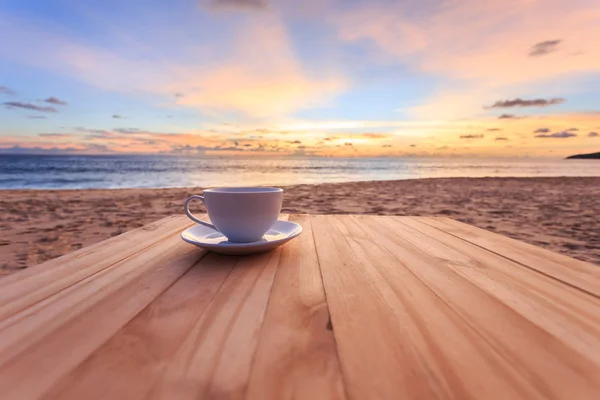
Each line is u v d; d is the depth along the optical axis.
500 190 11.30
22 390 0.35
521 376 0.37
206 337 0.45
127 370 0.38
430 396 0.34
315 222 1.31
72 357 0.41
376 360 0.40
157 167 38.03
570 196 9.34
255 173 30.92
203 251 0.89
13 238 3.96
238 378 0.37
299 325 0.49
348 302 0.57
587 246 3.73
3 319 0.50
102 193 9.78
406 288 0.63
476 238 1.04
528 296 0.59
